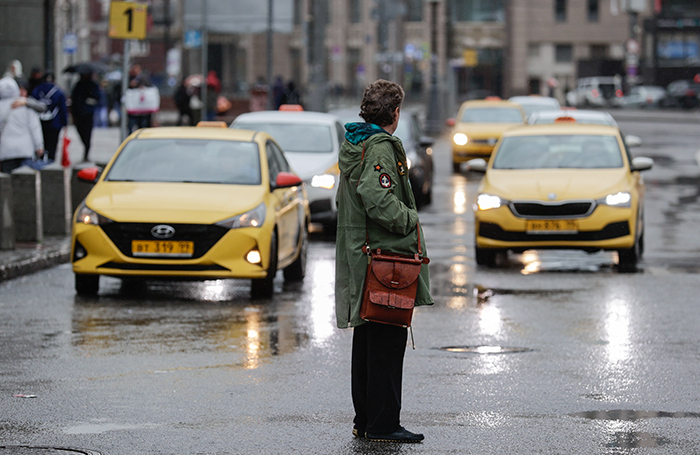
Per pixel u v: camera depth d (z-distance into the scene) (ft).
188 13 179.01
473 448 34.37
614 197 77.71
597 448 34.30
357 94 474.49
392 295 33.63
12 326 55.26
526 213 77.61
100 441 35.22
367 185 33.24
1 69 173.27
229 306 62.08
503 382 43.50
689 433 35.99
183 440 35.29
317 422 37.50
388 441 35.01
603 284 70.13
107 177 68.44
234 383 43.27
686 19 481.87
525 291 67.41
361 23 498.28
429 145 122.01
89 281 64.90
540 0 484.33
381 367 34.68
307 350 49.85
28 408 39.29
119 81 235.81
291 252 70.69
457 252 86.84
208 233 62.85
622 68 484.33
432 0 268.82
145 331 54.24
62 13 342.23
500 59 488.44
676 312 59.77
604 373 45.06
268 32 177.88
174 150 70.28
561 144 86.07
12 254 77.20
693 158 192.54
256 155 70.13
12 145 103.09
